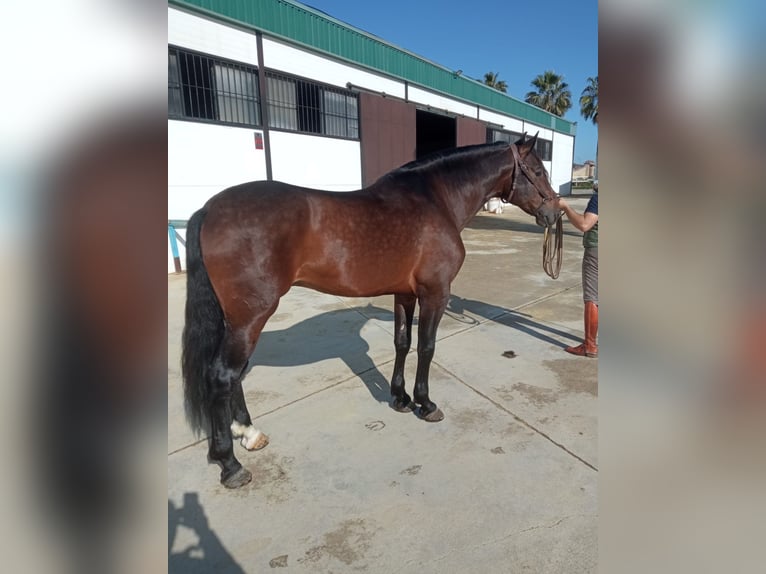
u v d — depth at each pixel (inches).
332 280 72.6
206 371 65.8
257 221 63.5
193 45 217.8
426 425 84.8
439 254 79.0
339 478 69.8
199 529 59.7
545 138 637.9
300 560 54.5
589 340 116.5
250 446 77.5
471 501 64.0
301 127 280.8
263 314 65.7
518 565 53.0
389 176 81.6
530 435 80.7
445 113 427.8
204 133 227.8
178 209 223.6
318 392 99.4
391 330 141.7
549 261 103.9
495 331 137.6
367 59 324.5
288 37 260.5
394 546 56.3
